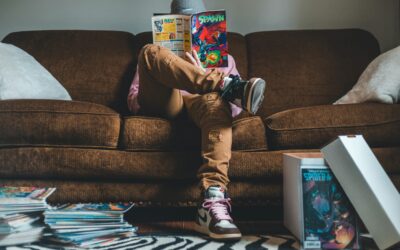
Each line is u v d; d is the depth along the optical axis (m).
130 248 1.24
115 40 2.33
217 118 1.46
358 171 1.23
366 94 1.77
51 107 1.60
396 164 1.59
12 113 1.58
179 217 1.75
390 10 2.54
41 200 1.28
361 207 1.23
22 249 1.23
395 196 1.22
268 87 2.20
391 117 1.60
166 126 1.61
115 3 2.55
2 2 2.54
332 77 2.21
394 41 2.54
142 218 1.73
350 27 2.55
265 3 2.55
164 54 1.54
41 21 2.55
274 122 1.63
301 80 2.20
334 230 1.26
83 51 2.26
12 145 1.60
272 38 2.34
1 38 2.55
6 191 1.39
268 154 1.60
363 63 2.23
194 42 1.72
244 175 1.60
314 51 2.26
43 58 2.22
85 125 1.59
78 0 2.55
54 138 1.59
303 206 1.27
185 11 2.09
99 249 1.23
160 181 1.63
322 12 2.55
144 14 2.55
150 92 1.62
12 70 1.81
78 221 1.29
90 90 2.19
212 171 1.43
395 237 1.17
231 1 2.55
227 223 1.32
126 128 1.61
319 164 1.29
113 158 1.59
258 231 1.50
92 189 1.61
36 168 1.59
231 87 1.46
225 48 1.72
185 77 1.50
